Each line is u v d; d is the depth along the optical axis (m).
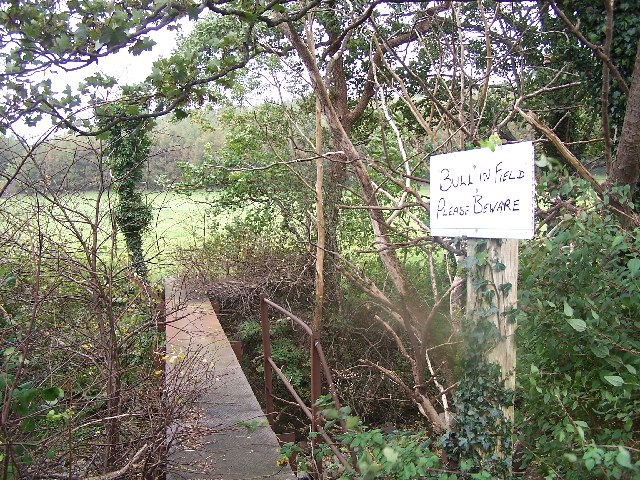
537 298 2.88
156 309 4.10
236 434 3.85
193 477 3.29
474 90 7.64
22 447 2.72
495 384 2.84
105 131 3.27
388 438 2.62
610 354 2.72
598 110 7.62
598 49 4.25
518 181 2.63
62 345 3.29
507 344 2.83
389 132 8.97
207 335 5.84
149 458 3.22
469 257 2.88
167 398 3.36
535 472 2.77
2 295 3.26
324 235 9.85
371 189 4.88
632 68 6.87
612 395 2.66
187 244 10.88
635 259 2.62
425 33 7.52
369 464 2.29
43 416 2.91
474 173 2.82
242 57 3.81
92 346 3.50
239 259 10.73
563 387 2.77
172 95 3.41
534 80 8.73
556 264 2.89
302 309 10.80
